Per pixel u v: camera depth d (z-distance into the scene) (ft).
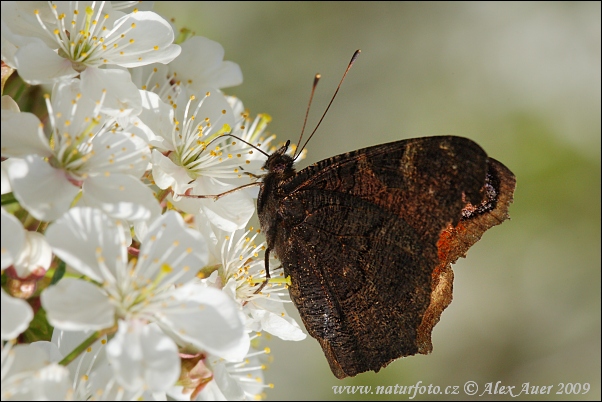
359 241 1.21
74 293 1.13
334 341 1.24
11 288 1.14
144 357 1.13
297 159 1.25
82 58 1.18
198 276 1.16
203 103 1.23
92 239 1.13
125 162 1.16
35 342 1.14
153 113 1.20
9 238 1.12
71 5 1.18
